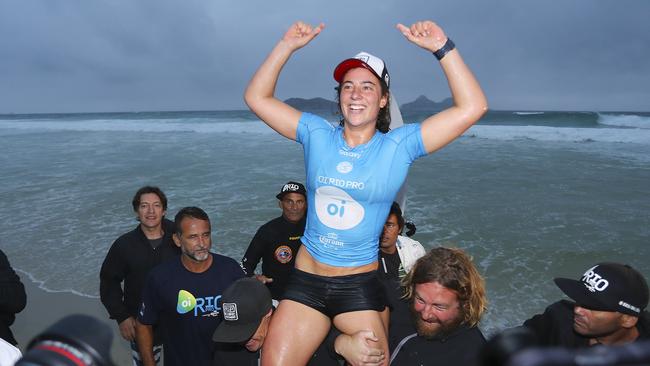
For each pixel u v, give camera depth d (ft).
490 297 23.94
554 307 9.86
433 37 8.30
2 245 31.35
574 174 50.31
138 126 134.21
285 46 9.13
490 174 51.34
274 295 16.31
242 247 30.09
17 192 45.96
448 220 35.27
